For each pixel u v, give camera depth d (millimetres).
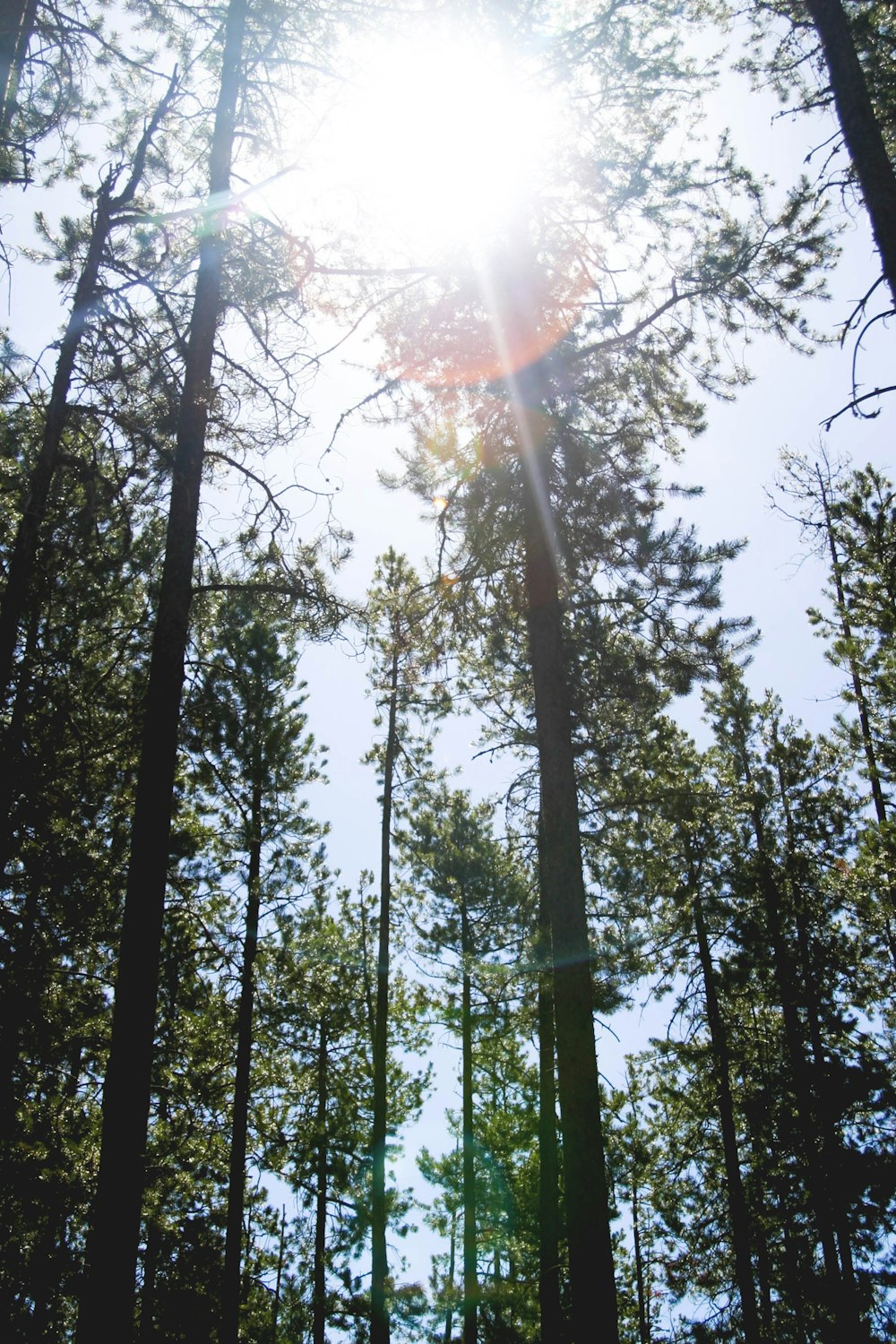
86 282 8680
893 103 9047
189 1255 15438
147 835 7789
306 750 16938
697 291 10016
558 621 10672
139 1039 7203
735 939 16766
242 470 9516
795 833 17375
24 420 9375
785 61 9641
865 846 13406
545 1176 13234
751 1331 15188
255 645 15461
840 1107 15688
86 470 8562
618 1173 18406
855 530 14094
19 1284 10633
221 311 9656
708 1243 18094
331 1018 18062
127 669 11508
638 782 12672
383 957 17438
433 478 11531
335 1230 19750
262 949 15953
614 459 11070
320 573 9766
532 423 10578
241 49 10359
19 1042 10602
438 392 10992
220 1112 15773
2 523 9945
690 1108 18672
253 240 9633
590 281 10641
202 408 9172
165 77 9172
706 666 11102
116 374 8672
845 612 15141
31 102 9977
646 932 14961
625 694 11430
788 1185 16719
